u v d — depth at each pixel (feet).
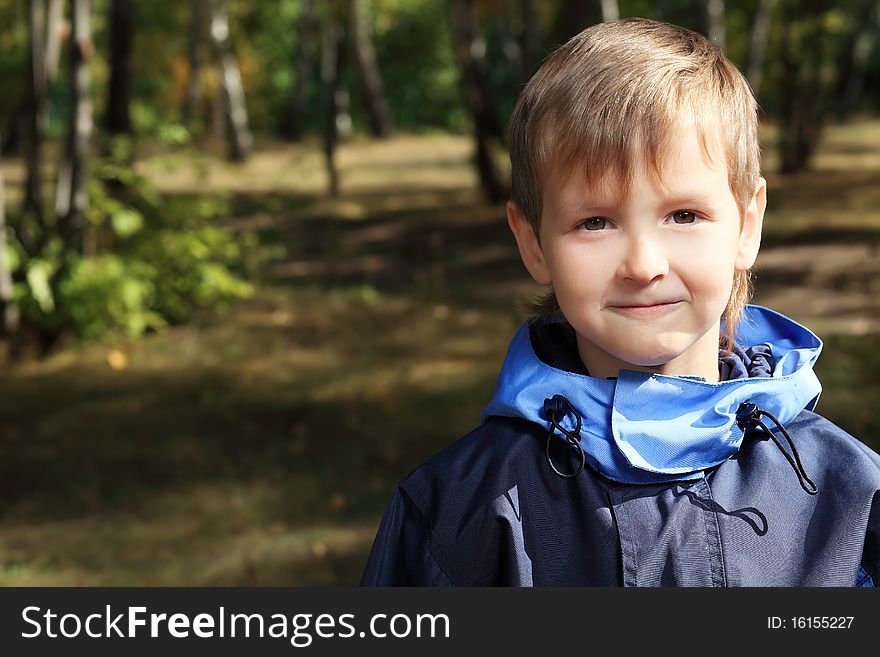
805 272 31.12
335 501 16.29
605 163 3.37
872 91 105.40
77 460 18.24
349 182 59.41
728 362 4.07
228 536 15.07
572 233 3.51
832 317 25.90
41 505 16.43
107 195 32.24
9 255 24.81
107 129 38.01
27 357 24.48
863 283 29.43
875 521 3.65
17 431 19.74
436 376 22.77
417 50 105.40
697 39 3.68
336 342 25.70
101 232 27.27
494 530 3.64
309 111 101.65
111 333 25.85
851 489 3.66
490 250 36.73
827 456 3.77
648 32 3.63
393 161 72.13
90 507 16.31
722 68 3.59
